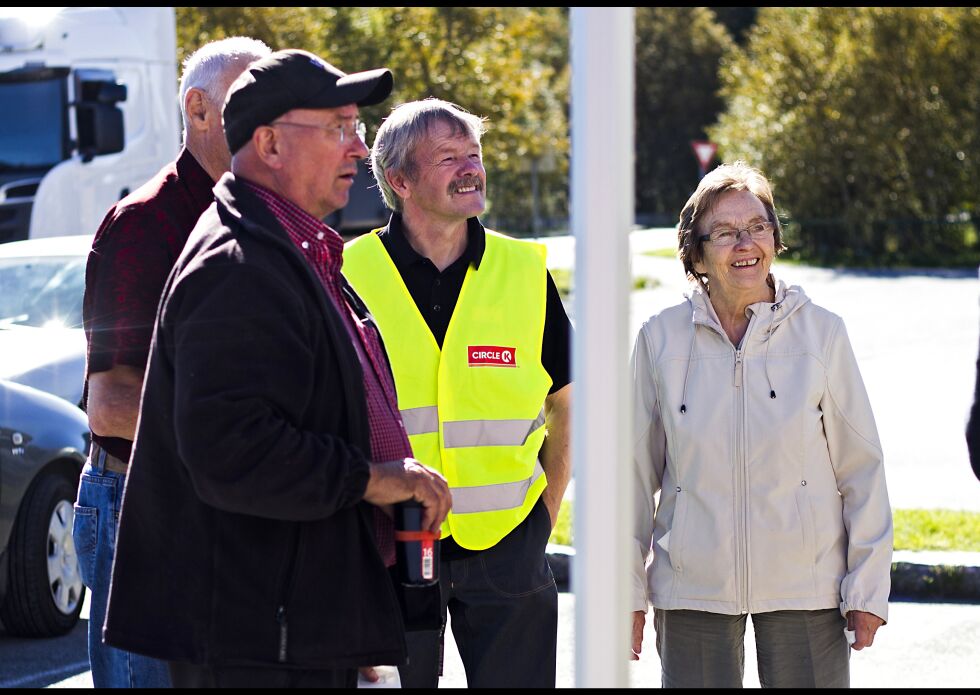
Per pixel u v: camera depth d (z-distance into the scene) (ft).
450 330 12.53
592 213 7.80
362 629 9.10
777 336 11.94
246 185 9.27
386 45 67.97
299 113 9.29
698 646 12.16
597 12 7.74
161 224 10.97
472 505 12.26
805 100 99.35
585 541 7.93
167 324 8.89
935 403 40.16
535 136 95.45
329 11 64.13
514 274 12.96
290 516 8.61
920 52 96.37
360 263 12.82
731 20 160.04
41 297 22.21
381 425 9.82
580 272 7.86
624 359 7.88
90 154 34.94
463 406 12.41
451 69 72.33
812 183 98.37
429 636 12.14
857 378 11.96
